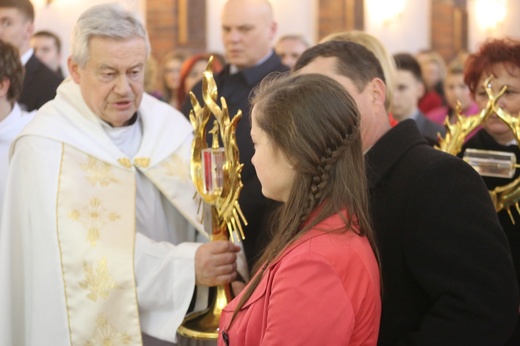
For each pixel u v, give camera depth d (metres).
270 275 1.57
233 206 2.08
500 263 1.69
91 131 2.40
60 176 2.31
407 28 8.69
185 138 2.59
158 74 7.21
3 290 2.28
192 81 5.23
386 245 1.81
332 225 1.55
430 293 1.73
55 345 2.24
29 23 3.96
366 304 1.52
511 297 1.69
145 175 2.46
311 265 1.49
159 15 7.32
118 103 2.32
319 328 1.46
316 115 1.54
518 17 9.41
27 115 2.99
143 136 2.52
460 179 1.74
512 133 2.29
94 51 2.25
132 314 2.23
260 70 3.41
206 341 2.26
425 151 1.83
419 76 4.36
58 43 5.38
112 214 2.32
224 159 2.03
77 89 2.43
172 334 2.20
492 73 2.31
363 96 1.91
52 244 2.26
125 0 2.38
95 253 2.25
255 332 1.57
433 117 5.45
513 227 2.24
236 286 2.31
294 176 1.57
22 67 2.90
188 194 2.50
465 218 1.70
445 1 8.88
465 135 2.27
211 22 7.47
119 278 2.24
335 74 1.91
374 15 8.45
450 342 1.67
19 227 2.32
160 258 2.27
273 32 3.60
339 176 1.57
